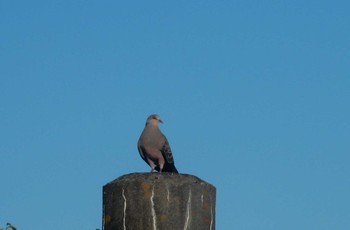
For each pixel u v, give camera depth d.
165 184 12.26
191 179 12.51
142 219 12.18
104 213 12.71
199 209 12.38
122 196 12.38
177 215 12.20
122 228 12.29
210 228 12.58
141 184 12.27
